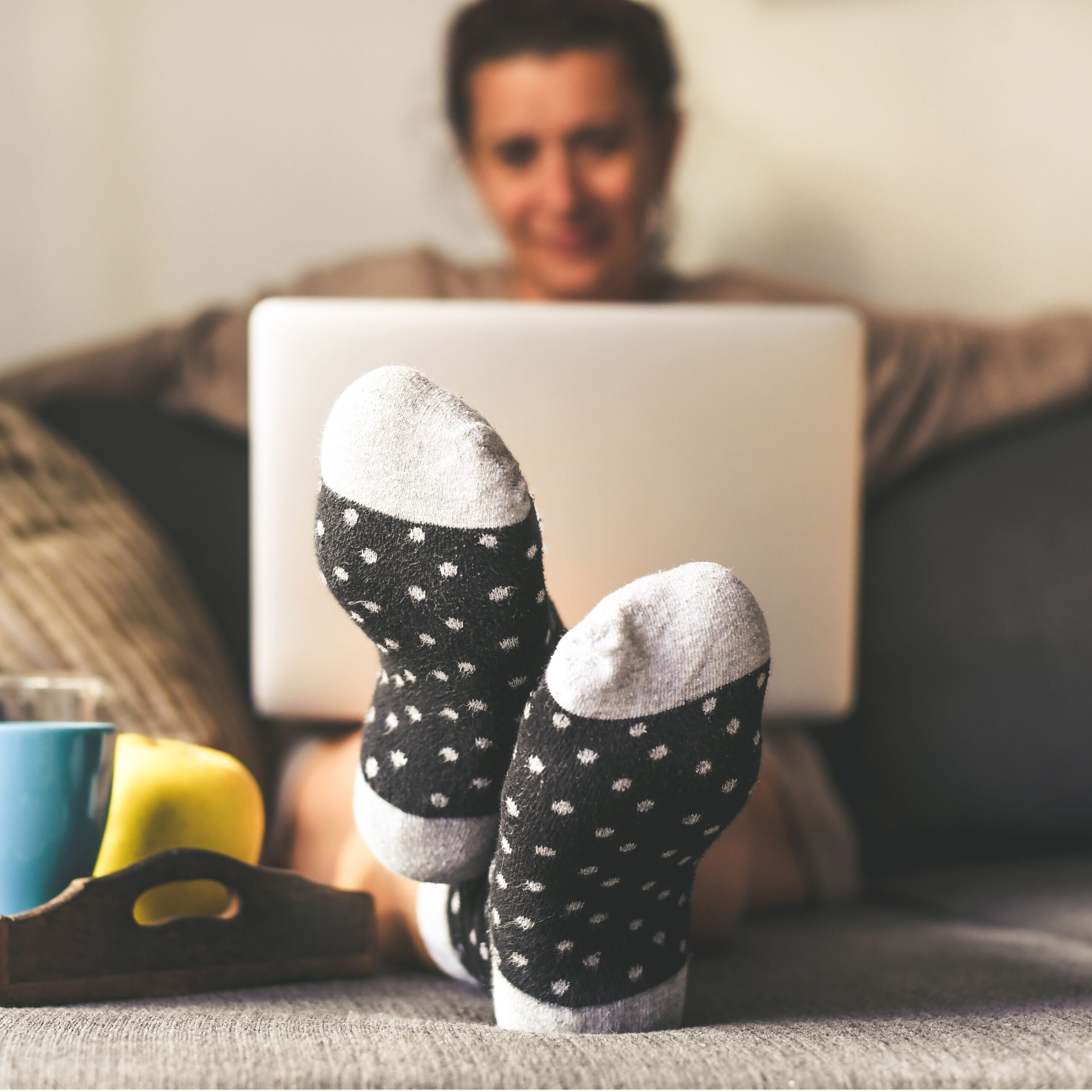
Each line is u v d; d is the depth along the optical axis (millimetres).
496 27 1484
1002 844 1229
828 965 754
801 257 1753
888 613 1282
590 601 875
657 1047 512
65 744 638
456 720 586
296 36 1706
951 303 1766
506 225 1540
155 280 1690
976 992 654
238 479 1354
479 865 614
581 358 867
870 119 1756
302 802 912
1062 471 1315
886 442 1349
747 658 520
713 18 1749
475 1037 522
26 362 1484
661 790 513
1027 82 1754
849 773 1248
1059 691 1232
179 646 1037
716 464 879
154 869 644
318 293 1522
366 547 558
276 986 683
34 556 980
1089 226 1763
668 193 1666
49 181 1662
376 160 1730
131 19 1669
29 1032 529
